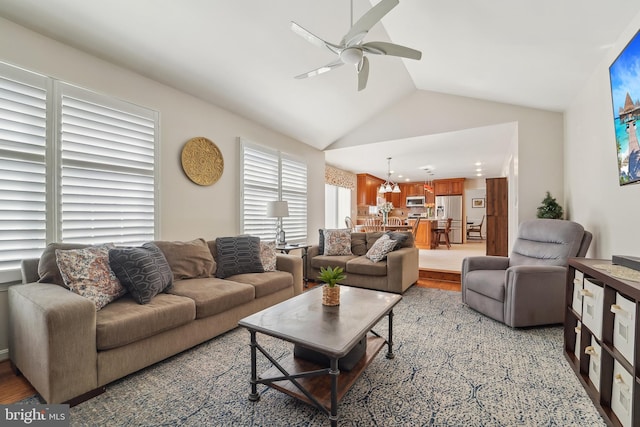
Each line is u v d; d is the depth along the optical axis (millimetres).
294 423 1459
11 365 1941
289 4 2484
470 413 1518
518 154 4059
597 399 1579
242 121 4027
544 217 3650
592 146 2795
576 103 3283
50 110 2258
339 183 7676
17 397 1650
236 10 2400
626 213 2148
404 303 3396
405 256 3834
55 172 2281
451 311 3115
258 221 4246
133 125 2799
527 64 2830
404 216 10930
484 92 3965
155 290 2152
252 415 1521
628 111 1983
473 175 9461
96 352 1667
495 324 2754
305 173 5324
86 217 2463
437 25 2654
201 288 2455
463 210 9953
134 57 2629
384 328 2656
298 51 3014
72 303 1588
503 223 5875
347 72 3623
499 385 1771
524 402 1609
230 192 3828
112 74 2646
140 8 2174
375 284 3889
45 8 2037
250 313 2727
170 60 2752
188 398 1656
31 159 2164
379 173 8945
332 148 5633
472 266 3297
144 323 1850
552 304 2619
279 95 3738
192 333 2203
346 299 2148
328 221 7875
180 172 3219
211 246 3199
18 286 1907
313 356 1802
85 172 2465
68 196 2359
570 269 2141
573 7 1929
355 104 4477
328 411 1401
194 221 3363
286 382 1642
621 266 1756
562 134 3850
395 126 4949
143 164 2871
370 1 2613
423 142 5148
